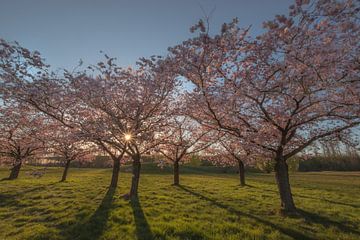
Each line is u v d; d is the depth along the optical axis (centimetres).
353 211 1330
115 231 898
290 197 1212
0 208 1296
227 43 863
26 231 912
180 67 1034
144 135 1384
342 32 795
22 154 2416
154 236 840
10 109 1620
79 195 1678
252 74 965
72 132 1277
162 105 1498
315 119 1134
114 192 1792
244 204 1450
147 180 2900
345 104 945
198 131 2027
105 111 1363
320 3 711
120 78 1384
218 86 1016
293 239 848
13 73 1051
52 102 1237
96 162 5341
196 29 836
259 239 837
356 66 830
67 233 889
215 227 952
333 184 2891
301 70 823
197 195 1788
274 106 1173
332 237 877
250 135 1122
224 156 2703
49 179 2848
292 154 1237
